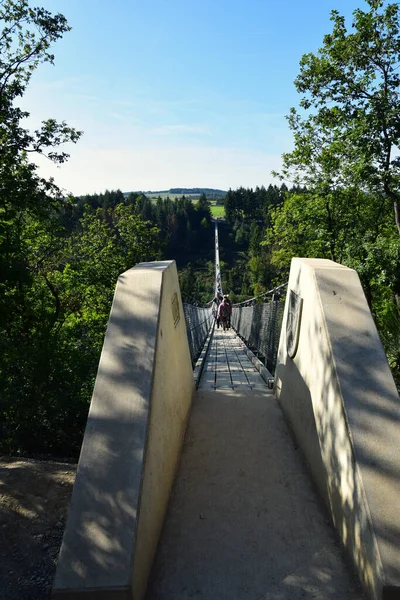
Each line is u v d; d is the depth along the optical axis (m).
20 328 9.38
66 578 1.89
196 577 2.25
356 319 2.83
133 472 2.17
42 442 7.15
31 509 3.20
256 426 4.04
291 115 14.86
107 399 2.44
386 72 12.38
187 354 4.69
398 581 1.84
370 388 2.49
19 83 11.39
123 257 20.80
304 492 2.97
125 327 2.76
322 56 12.91
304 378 3.38
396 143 12.07
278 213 18.55
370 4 11.95
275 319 6.43
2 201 10.13
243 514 2.76
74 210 13.33
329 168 14.87
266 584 2.19
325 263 3.48
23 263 9.02
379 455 2.22
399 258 12.11
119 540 1.97
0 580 2.45
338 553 2.39
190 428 4.05
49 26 11.30
